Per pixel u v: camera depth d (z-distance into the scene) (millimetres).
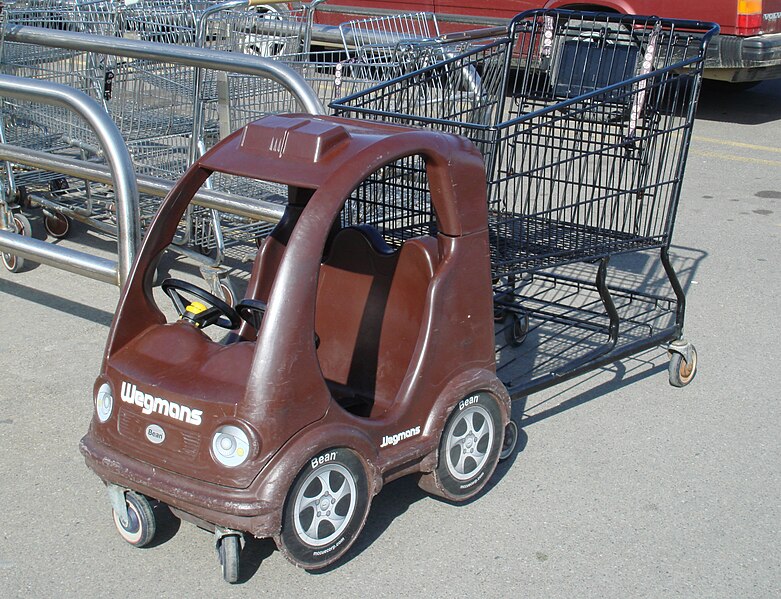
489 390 3484
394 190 4102
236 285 5832
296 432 2914
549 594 3150
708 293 5895
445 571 3264
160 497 2961
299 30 6426
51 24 6340
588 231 4387
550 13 4898
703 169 8648
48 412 4281
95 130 3857
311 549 3035
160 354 3111
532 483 3805
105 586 3166
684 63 4203
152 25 6473
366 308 3619
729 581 3230
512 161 4074
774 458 4031
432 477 3408
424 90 4605
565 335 5199
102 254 6371
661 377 4781
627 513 3613
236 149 3178
